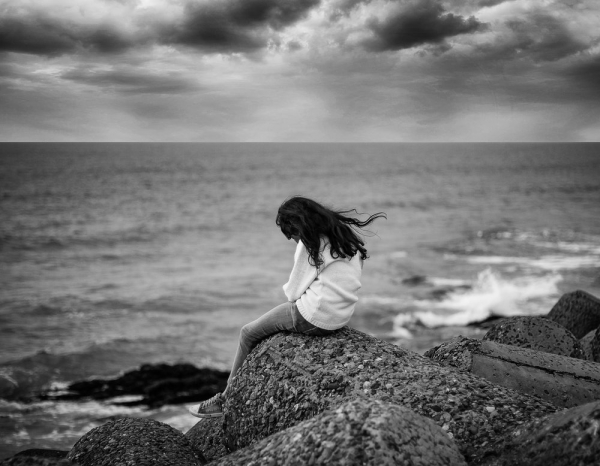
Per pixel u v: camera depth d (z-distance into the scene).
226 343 19.05
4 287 27.14
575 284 25.59
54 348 18.14
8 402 14.29
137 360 17.22
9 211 57.28
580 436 2.45
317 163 173.12
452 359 4.55
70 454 4.27
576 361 4.62
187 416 13.67
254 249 38.03
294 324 3.92
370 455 2.40
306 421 2.80
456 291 25.08
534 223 47.81
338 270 3.74
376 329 20.48
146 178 103.75
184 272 30.84
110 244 40.06
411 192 80.62
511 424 3.04
